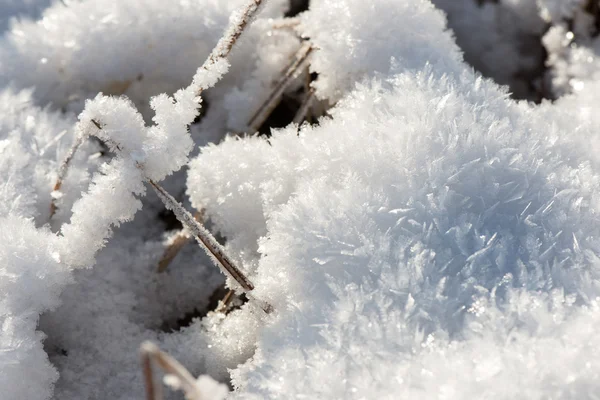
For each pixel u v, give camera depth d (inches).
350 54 28.5
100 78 30.6
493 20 34.4
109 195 27.0
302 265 26.5
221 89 30.9
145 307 29.1
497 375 25.2
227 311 28.2
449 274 26.1
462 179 26.7
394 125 27.1
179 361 27.8
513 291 25.8
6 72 30.6
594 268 26.1
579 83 31.2
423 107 27.3
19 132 29.3
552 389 25.1
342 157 27.1
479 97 27.7
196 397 24.3
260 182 27.8
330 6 28.9
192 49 30.7
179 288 29.3
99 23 30.5
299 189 27.1
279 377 25.8
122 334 28.3
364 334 25.8
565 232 26.4
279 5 31.2
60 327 28.2
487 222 26.5
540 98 32.9
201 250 29.7
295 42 30.3
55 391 27.6
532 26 34.1
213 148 28.3
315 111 29.8
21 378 26.5
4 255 27.0
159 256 29.3
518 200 26.6
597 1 32.2
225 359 27.3
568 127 28.1
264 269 26.8
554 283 26.0
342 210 26.5
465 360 25.4
